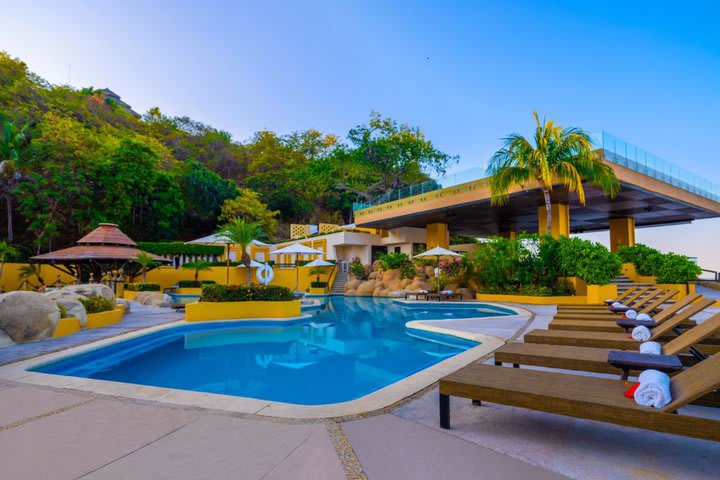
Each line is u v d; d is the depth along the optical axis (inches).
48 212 1037.8
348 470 98.9
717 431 87.4
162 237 1403.8
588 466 102.0
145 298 694.5
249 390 213.0
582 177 624.4
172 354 316.5
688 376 105.3
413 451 110.7
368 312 610.9
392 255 1008.9
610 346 193.5
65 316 363.6
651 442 117.3
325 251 1246.3
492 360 232.2
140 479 94.1
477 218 1008.9
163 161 1592.0
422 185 920.3
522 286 687.1
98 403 158.2
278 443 116.2
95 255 653.3
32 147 1064.2
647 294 358.3
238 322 455.2
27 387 184.7
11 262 905.5
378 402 155.8
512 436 121.9
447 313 589.9
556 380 125.6
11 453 109.0
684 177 802.2
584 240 598.9
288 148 2142.0
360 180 1593.3
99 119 1514.5
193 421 135.6
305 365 274.2
